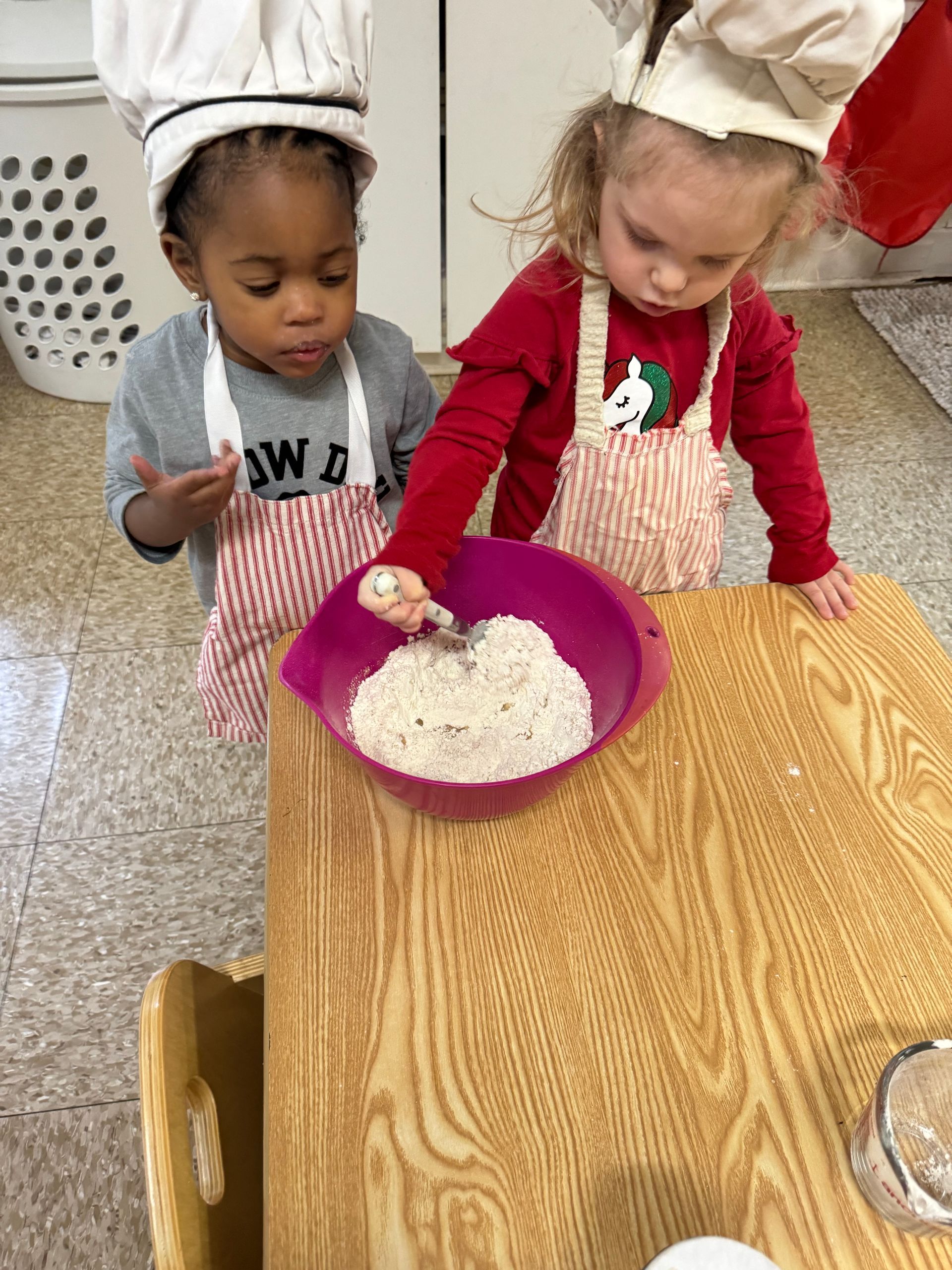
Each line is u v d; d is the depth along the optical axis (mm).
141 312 1938
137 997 1192
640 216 662
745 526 1840
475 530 1834
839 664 779
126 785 1415
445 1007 558
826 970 579
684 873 629
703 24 557
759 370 928
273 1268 462
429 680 742
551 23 1598
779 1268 409
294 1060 533
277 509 901
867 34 545
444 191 1862
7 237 1810
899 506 1867
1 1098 1104
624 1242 470
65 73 1554
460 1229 473
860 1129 495
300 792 672
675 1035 548
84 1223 1019
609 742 593
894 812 667
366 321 945
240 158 679
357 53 717
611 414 879
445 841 646
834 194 768
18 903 1280
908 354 2223
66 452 1975
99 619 1652
